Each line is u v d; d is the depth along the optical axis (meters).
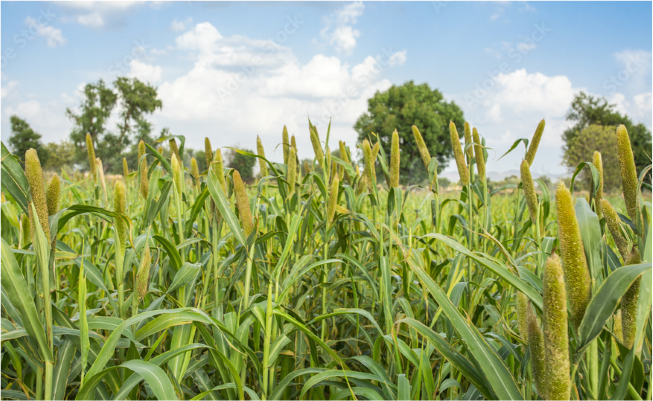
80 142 36.88
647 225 0.99
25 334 1.18
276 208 2.37
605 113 39.41
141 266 1.45
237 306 2.01
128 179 3.03
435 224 2.47
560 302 0.79
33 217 1.11
